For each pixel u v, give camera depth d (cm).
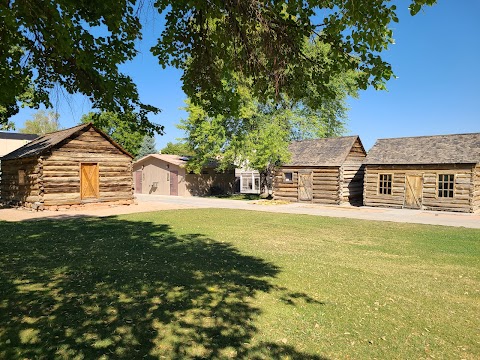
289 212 2150
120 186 2423
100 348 445
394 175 2466
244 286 696
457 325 541
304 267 852
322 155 2891
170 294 640
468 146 2291
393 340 489
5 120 1511
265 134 2898
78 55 551
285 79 532
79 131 2202
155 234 1284
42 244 1074
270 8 455
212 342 468
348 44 450
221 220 1722
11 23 444
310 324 533
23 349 438
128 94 692
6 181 2423
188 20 557
